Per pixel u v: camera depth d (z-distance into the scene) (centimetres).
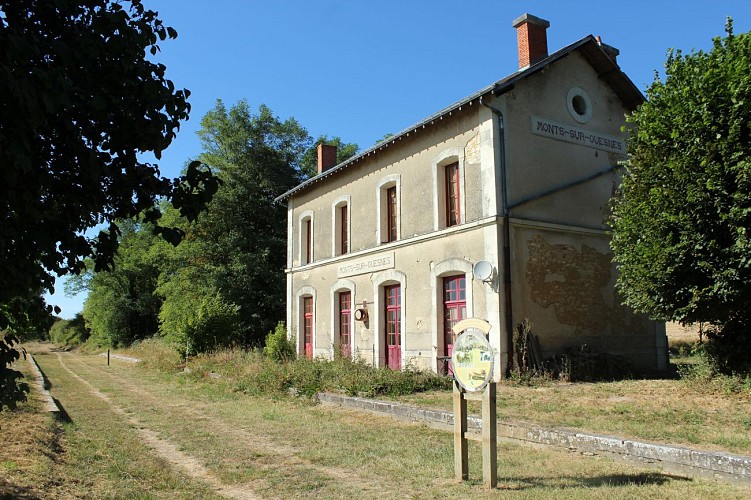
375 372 1296
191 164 425
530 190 1414
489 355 600
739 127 891
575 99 1591
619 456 678
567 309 1429
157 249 3306
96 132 397
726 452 622
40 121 328
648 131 1030
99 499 577
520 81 1447
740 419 788
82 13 381
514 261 1351
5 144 320
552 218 1442
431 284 1525
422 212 1583
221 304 2491
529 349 1320
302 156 3638
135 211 426
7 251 369
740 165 867
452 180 1530
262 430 964
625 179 1096
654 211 999
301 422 1028
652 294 1030
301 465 724
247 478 668
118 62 378
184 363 2294
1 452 685
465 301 1443
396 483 626
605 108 1641
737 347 1004
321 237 2128
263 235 3241
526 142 1432
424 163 1591
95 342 5347
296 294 2278
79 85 375
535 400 1027
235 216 3177
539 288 1386
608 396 1031
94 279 4950
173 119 415
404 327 1612
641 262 1020
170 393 1558
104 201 413
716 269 916
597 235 1528
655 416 840
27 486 570
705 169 914
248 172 3262
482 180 1384
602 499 530
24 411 1011
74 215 396
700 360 1105
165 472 702
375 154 1800
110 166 406
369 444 821
